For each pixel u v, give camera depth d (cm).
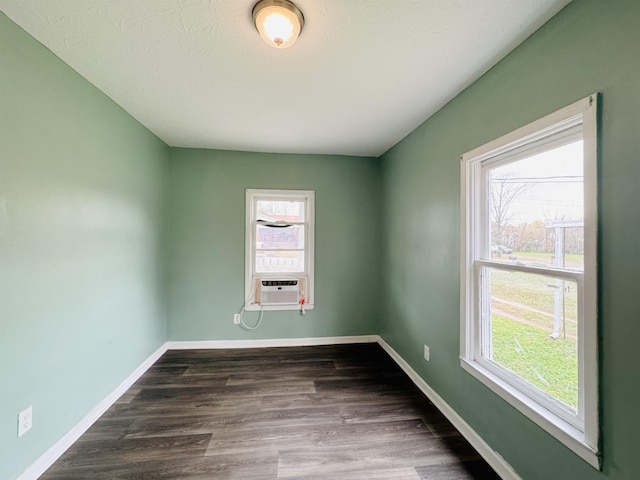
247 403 214
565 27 117
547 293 136
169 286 314
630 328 95
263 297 327
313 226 337
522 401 138
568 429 117
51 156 155
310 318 338
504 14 122
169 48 149
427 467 155
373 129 257
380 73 169
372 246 347
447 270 204
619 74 98
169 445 170
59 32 137
